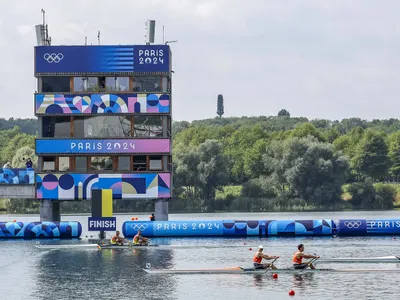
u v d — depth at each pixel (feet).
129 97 347.36
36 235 345.51
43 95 346.95
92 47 349.20
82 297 204.44
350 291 208.23
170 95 356.18
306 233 345.10
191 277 232.12
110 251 295.69
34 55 348.79
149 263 247.91
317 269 240.73
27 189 360.89
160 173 347.36
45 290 214.90
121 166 348.79
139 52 349.00
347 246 303.48
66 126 349.61
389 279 225.56
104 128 348.79
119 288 215.92
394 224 345.31
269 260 263.49
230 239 335.06
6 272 246.06
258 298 201.46
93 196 319.47
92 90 350.64
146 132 349.20
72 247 307.37
